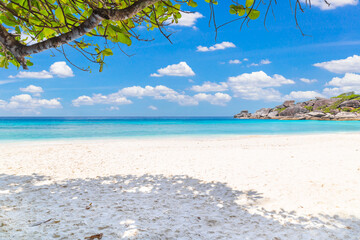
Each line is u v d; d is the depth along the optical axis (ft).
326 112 340.18
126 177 27.09
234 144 54.80
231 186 23.62
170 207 18.20
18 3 5.92
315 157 37.22
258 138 67.82
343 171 28.37
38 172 29.07
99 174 28.43
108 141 63.16
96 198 20.10
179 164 33.78
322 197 20.20
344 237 13.80
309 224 15.40
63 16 5.61
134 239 13.28
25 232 13.84
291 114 376.27
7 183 24.21
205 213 17.13
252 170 29.89
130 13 5.37
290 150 44.78
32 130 110.52
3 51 7.25
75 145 51.70
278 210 17.71
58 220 15.60
